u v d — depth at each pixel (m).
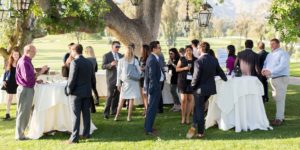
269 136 7.93
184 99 9.20
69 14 10.66
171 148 7.06
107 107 9.91
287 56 9.09
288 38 8.23
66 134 8.21
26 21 11.79
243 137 7.88
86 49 10.72
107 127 8.89
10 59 9.79
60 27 10.97
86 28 11.38
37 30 12.12
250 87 8.51
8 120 9.73
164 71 10.60
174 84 10.89
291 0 8.20
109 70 9.94
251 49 9.18
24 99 7.69
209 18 11.34
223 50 14.03
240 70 8.89
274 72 9.02
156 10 14.03
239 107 8.49
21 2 8.16
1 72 28.70
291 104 12.09
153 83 8.13
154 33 14.06
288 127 8.80
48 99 7.88
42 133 7.96
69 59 9.23
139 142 7.51
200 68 7.64
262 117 8.66
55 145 7.33
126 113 10.56
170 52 10.91
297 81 19.84
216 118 8.85
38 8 9.78
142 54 9.86
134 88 9.49
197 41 10.20
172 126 9.00
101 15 11.94
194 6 14.44
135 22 13.76
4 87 9.79
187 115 9.27
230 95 8.47
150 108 8.19
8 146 7.29
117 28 13.17
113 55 10.16
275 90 9.11
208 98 8.05
